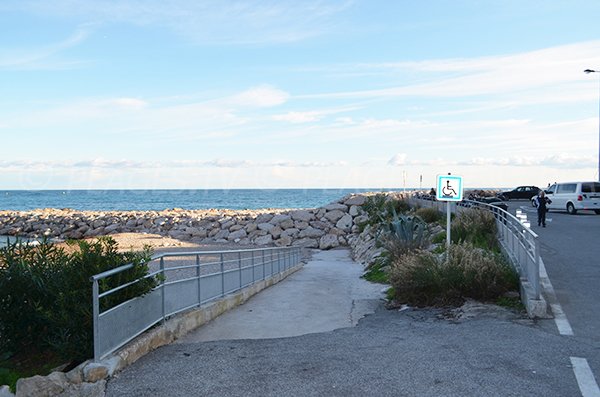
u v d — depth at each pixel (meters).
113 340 7.20
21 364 7.50
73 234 57.88
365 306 12.52
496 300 11.01
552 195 36.47
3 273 7.95
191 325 9.81
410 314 11.02
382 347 8.07
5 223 65.12
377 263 21.80
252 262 15.88
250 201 157.50
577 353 7.38
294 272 24.05
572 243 18.69
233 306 12.66
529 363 6.97
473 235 18.33
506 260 12.54
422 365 7.02
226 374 6.88
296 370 6.98
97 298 6.80
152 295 8.49
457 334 8.70
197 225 53.97
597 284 11.86
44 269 8.07
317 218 49.22
